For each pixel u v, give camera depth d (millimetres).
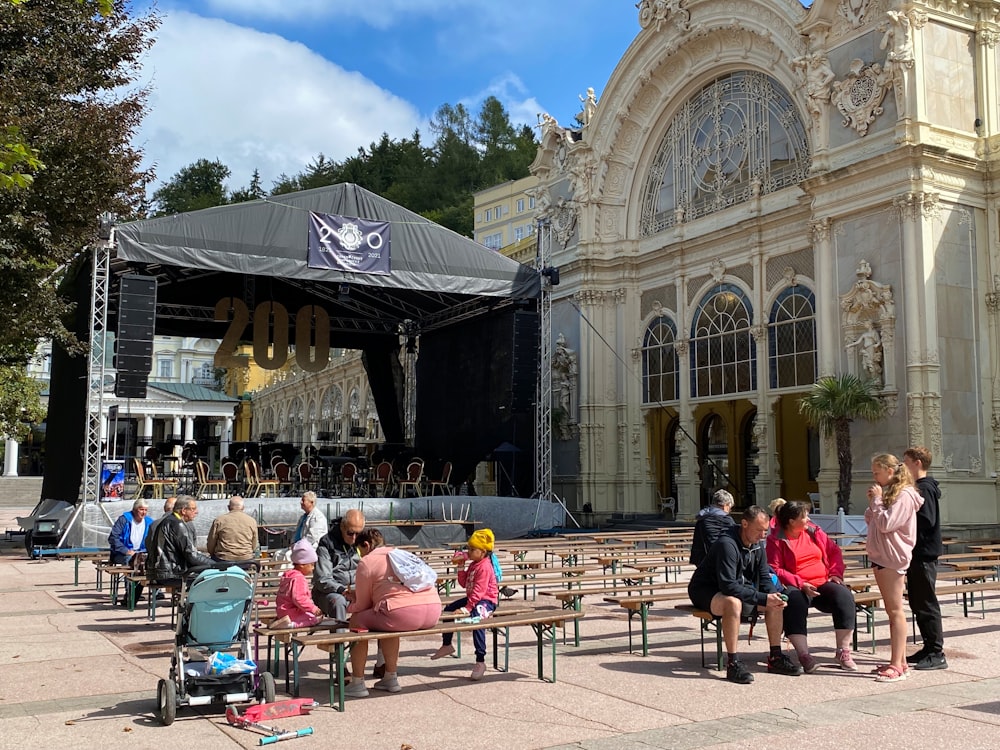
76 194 15891
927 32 21750
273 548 18828
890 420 21250
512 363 25812
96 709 7098
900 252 21297
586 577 12828
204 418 74562
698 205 29578
